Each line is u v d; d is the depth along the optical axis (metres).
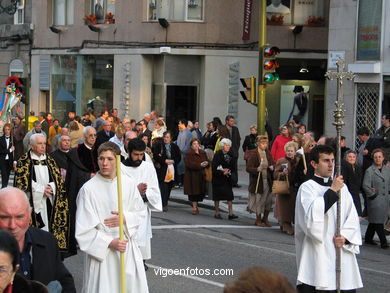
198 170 20.36
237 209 21.48
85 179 13.38
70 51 38.00
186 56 33.88
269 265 13.78
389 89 26.00
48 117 31.36
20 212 6.52
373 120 26.25
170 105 34.00
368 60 26.44
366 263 14.47
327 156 9.11
